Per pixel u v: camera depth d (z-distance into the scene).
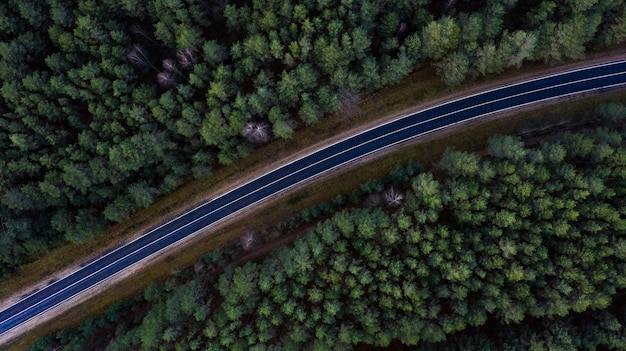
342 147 65.88
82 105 59.25
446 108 65.06
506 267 55.00
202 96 59.91
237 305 57.47
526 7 60.62
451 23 54.47
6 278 66.44
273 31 54.72
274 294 56.78
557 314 55.91
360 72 59.91
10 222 58.97
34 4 55.66
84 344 62.75
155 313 60.19
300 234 65.56
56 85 55.09
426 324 55.72
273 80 58.84
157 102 57.19
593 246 52.84
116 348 59.12
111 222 66.81
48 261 66.81
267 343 56.97
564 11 57.22
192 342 56.31
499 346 56.56
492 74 64.62
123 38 56.47
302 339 55.69
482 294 55.97
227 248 65.81
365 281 54.66
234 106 57.25
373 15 56.38
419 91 65.12
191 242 67.06
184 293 60.00
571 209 53.38
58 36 55.94
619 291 58.03
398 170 62.19
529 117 64.50
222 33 60.22
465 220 55.72
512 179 54.69
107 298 67.12
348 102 63.56
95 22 54.75
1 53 54.12
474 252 55.78
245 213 66.69
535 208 54.47
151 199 63.31
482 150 63.97
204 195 66.88
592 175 54.44
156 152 59.09
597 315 55.94
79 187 58.81
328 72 58.44
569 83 64.50
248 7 56.34
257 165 66.50
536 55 60.62
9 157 56.91
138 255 67.81
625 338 53.12
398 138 65.50
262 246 66.00
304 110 59.44
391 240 55.22
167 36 56.53
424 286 55.31
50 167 58.19
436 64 60.53
